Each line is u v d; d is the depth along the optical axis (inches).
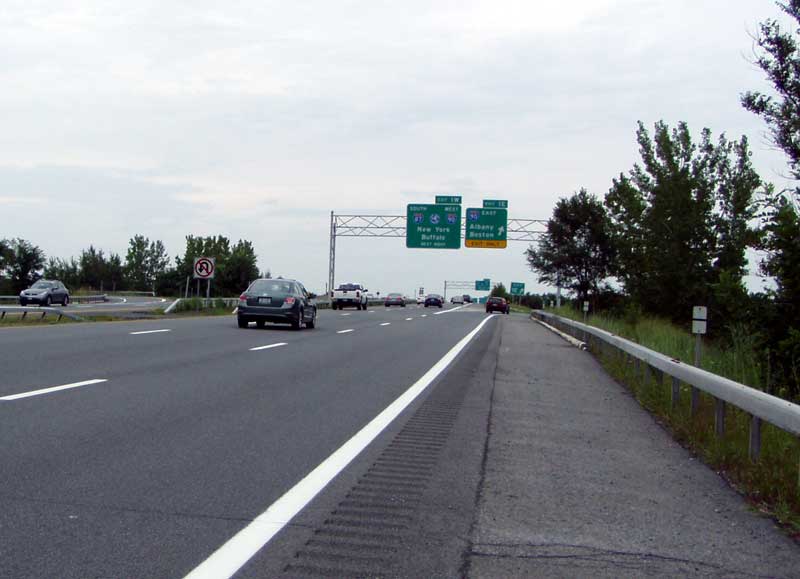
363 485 258.2
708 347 748.0
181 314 1497.3
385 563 185.5
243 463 282.2
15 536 193.8
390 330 1228.5
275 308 1088.8
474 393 513.3
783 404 270.4
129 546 190.1
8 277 2856.8
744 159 1263.5
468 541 204.5
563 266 2277.3
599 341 885.8
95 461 273.3
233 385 487.8
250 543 195.6
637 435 377.1
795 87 635.5
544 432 377.1
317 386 506.6
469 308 3570.4
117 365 558.3
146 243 5615.2
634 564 191.8
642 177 1353.3
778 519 233.9
